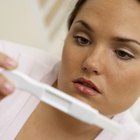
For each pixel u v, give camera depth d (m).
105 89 0.55
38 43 1.19
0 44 0.76
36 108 0.66
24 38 1.16
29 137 0.66
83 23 0.55
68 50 0.57
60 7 1.19
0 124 0.65
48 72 0.71
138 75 0.57
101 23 0.54
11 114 0.66
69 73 0.56
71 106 0.42
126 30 0.53
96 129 0.66
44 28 1.19
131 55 0.55
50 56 0.75
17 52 0.75
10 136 0.64
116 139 0.68
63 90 0.57
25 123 0.66
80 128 0.65
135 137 0.70
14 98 0.67
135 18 0.54
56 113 0.64
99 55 0.53
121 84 0.56
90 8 0.55
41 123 0.66
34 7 1.13
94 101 0.55
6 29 1.10
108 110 0.58
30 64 0.73
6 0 1.06
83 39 0.56
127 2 0.54
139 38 0.54
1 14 1.07
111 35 0.53
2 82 0.39
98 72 0.53
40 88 0.41
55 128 0.66
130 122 0.73
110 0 0.54
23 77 0.41
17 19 1.11
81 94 0.54
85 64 0.53
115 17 0.53
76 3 0.64
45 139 0.66
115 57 0.54
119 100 0.58
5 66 0.40
